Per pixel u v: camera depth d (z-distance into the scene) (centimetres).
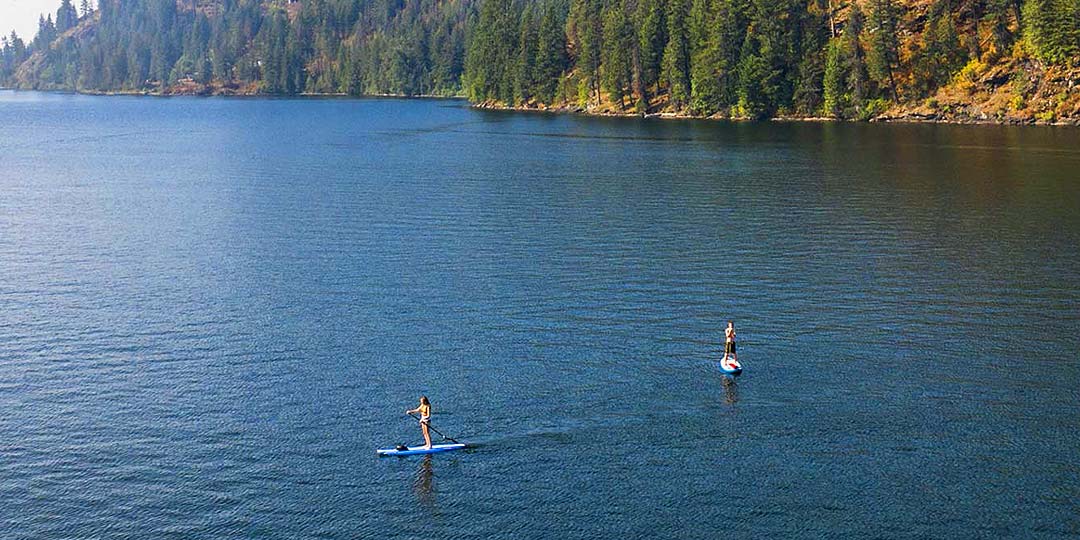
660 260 7569
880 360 5316
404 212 9806
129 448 4388
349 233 8744
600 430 4500
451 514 3828
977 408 4691
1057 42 19138
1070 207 9600
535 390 4953
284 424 4612
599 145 16812
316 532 3722
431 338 5741
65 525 3778
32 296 6731
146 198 11012
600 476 4094
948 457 4219
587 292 6669
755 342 5619
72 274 7338
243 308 6384
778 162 13900
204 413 4744
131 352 5569
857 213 9512
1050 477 4041
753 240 8275
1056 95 19138
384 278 7094
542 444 4375
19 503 3934
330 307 6378
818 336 5712
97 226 9250
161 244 8375
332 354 5494
